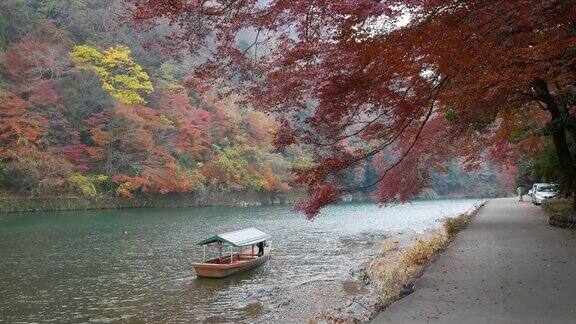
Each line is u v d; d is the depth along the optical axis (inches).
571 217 620.1
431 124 473.1
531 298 264.4
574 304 249.6
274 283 606.9
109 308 494.6
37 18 2020.2
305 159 2564.0
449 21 189.8
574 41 258.5
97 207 1881.2
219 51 217.0
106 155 1950.1
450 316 234.7
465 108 394.6
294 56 203.6
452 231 630.5
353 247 935.7
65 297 538.9
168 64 2324.1
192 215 1723.7
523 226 666.8
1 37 1827.0
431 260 410.3
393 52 193.0
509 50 247.8
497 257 406.6
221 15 196.5
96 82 1932.8
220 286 594.9
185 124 2185.0
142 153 2032.5
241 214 1804.9
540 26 232.8
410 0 173.2
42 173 1710.1
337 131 253.3
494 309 244.8
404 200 482.0
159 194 2148.1
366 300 421.1
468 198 3496.6
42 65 1834.4
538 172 924.6
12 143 1648.6
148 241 1002.1
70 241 991.6
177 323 440.1
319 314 396.2
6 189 1663.4
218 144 2512.3
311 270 695.1
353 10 174.4
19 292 562.3
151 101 2175.2
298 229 1283.2
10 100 1643.7
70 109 1867.6
